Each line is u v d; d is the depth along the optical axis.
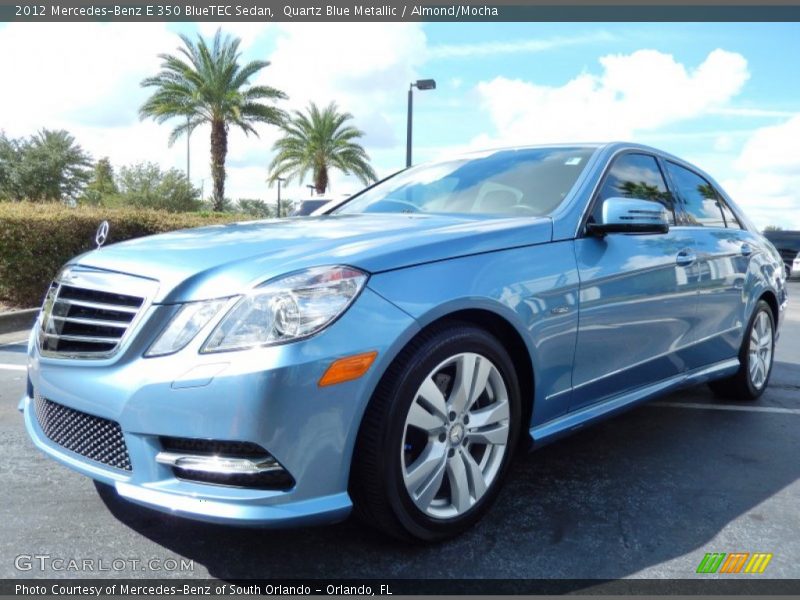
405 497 2.39
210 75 26.09
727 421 4.28
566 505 2.97
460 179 3.79
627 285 3.26
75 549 2.52
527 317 2.75
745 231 4.70
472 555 2.52
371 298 2.31
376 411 2.32
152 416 2.20
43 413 2.65
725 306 4.17
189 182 40.78
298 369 2.13
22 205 10.01
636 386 3.53
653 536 2.70
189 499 2.19
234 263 2.35
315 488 2.21
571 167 3.51
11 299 9.08
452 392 2.57
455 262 2.58
